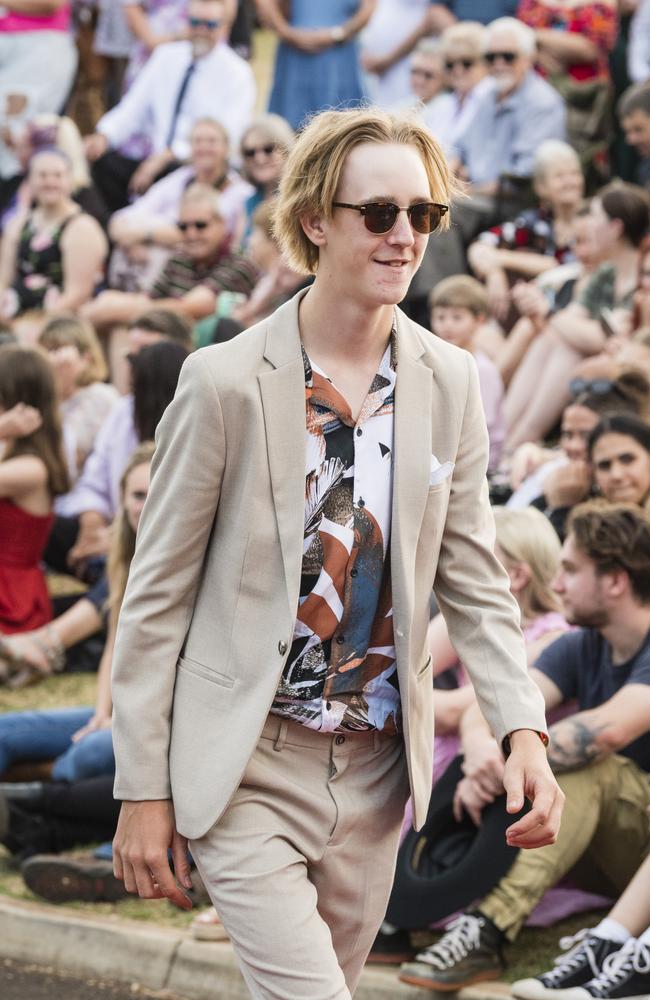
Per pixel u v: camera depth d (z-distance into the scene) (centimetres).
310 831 609
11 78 2511
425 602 614
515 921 902
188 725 600
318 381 600
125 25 2766
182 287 1945
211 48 2414
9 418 1486
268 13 2484
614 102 2188
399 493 596
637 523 931
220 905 596
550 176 1861
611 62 2192
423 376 611
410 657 601
